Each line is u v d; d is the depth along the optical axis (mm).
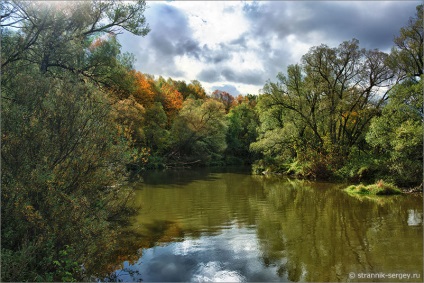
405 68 27484
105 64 16484
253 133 61375
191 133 47219
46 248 6230
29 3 10055
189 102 52625
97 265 8039
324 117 31516
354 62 29562
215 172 38000
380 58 28281
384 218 13891
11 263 5621
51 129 7125
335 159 28656
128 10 15922
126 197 9828
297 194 20844
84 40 14453
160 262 8961
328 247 10156
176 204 17328
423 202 17406
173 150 48156
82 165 7230
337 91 30672
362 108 29859
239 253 9688
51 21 10641
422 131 20109
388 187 20359
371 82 29094
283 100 33500
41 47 11086
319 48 30016
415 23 26438
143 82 45719
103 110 8367
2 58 8492
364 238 11023
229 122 60656
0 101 6637
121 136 9984
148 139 43688
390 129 22500
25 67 9820
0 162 6109
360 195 20109
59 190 6395
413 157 21719
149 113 44844
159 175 33500
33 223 5898
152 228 12492
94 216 7648
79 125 7457
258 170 37094
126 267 8594
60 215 6277
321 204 17312
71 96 7496
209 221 13633
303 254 9562
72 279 6469
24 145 6617
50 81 7949
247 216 14578
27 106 7195
